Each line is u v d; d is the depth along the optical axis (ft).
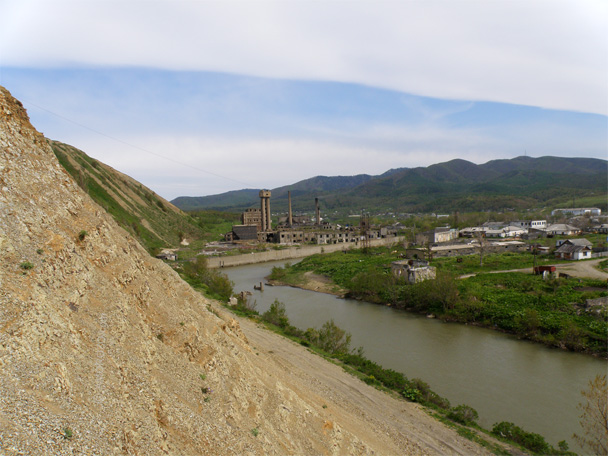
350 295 268.00
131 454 34.76
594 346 151.43
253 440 54.03
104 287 51.78
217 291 225.35
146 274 71.72
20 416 28.76
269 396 70.08
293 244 548.31
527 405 113.50
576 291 205.77
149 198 590.55
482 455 83.56
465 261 324.60
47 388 32.53
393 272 271.28
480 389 124.06
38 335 35.78
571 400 115.96
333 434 73.41
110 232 66.08
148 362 49.26
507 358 149.28
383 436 87.30
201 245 504.43
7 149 50.06
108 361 41.86
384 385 117.60
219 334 75.36
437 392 122.31
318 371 117.50
